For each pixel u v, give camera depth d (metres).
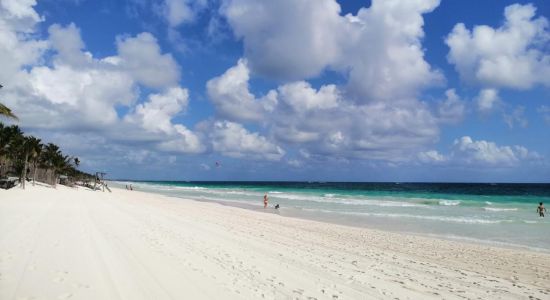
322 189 103.25
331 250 13.89
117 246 11.22
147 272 8.57
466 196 66.56
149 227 16.09
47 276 7.72
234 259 10.77
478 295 9.03
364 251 14.18
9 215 16.72
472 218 29.27
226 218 23.39
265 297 7.53
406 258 13.32
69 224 15.19
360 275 10.14
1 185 47.03
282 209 36.19
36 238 11.46
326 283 9.04
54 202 27.38
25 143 53.72
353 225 24.80
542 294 9.41
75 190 59.25
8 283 7.14
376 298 8.16
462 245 16.73
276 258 11.51
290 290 8.16
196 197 57.53
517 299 8.92
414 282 9.87
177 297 7.04
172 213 24.53
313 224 22.47
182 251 11.27
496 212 35.03
